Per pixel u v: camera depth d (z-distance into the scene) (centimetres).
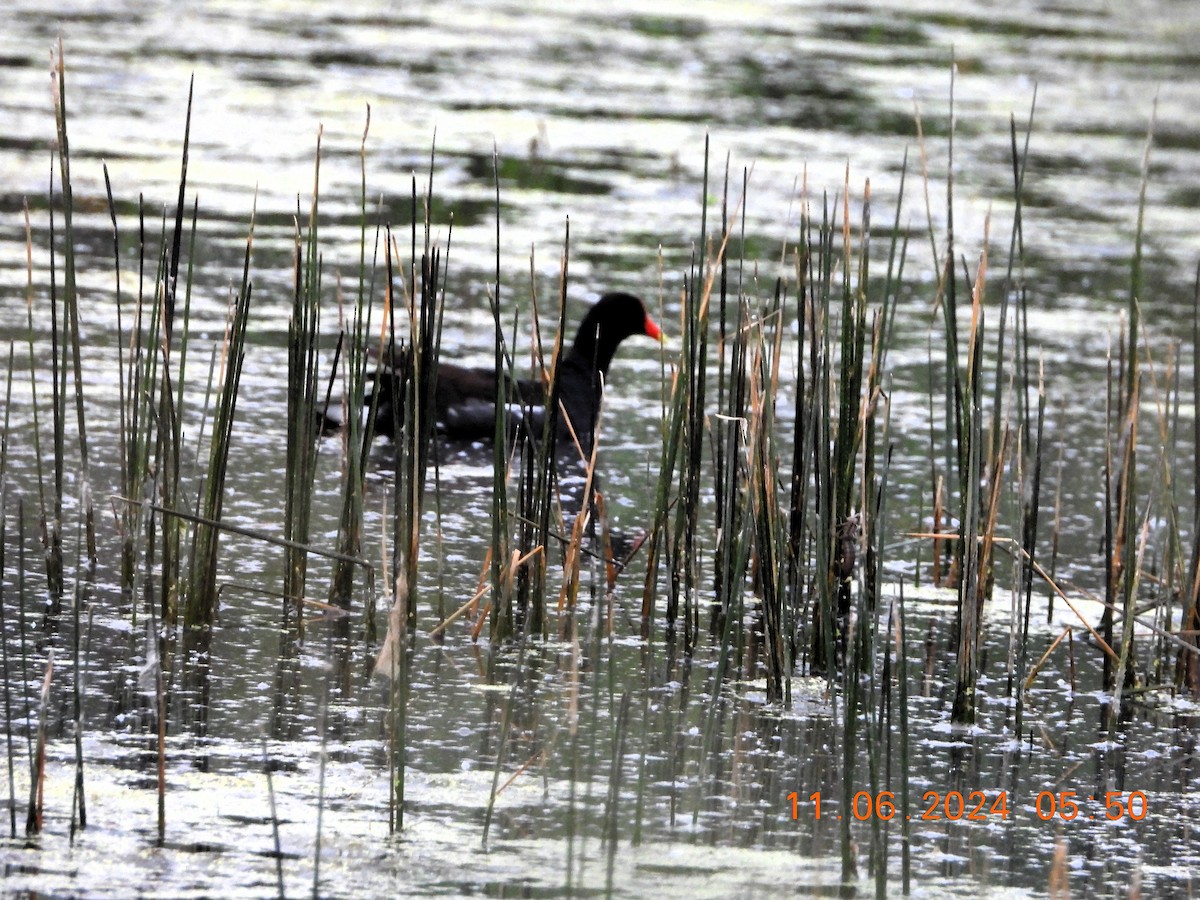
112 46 3144
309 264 1054
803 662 1061
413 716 922
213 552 1025
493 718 927
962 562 983
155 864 725
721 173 2538
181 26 3434
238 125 2591
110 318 1675
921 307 2005
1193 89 3644
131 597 1064
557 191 2383
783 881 757
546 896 721
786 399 1639
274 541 970
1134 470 1099
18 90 2681
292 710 914
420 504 1066
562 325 1105
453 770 854
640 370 1792
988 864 796
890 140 2891
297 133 2577
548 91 3084
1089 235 2439
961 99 3312
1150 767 939
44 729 787
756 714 969
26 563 1099
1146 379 1795
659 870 757
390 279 1051
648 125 2850
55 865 717
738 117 2975
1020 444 1000
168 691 923
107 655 966
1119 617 1190
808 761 902
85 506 1041
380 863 743
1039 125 3161
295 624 1048
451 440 1519
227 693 929
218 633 1021
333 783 825
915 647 1110
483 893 721
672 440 1090
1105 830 848
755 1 4406
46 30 3228
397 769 832
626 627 1109
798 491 1104
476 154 2552
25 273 1784
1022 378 1041
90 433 1357
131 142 2402
